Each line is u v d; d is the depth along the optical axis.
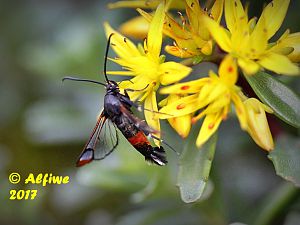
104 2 0.18
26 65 0.19
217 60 0.12
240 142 0.16
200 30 0.12
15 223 0.18
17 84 0.19
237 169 0.17
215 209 0.16
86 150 0.13
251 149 0.17
